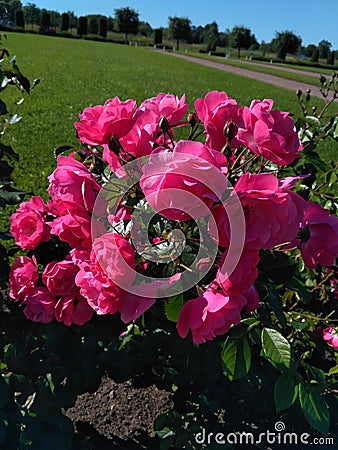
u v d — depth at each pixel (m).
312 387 0.46
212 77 7.80
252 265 0.39
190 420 0.65
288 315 0.63
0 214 1.42
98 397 0.80
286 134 0.41
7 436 0.55
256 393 0.63
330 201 0.71
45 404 0.56
